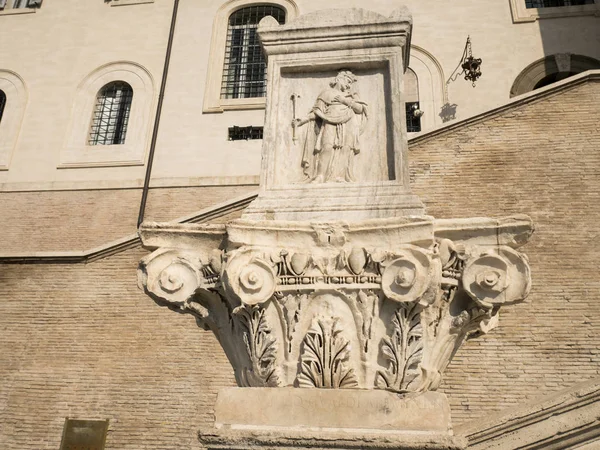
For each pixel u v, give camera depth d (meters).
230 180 17.02
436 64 17.81
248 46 19.53
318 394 3.99
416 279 4.12
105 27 20.06
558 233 10.19
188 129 18.08
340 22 5.60
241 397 4.05
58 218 17.36
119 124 19.14
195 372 10.34
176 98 18.58
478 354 9.75
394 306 4.21
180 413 10.12
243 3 19.80
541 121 11.18
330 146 5.24
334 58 5.55
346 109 5.37
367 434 3.72
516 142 11.09
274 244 4.47
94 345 10.66
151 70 19.14
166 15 19.97
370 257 4.29
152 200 17.14
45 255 11.25
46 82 19.50
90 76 19.50
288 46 5.64
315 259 4.37
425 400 3.91
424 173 11.18
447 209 10.83
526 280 4.16
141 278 4.66
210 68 18.86
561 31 17.75
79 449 10.04
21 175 18.19
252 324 4.36
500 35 17.92
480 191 10.85
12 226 17.42
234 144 17.69
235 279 4.34
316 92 5.57
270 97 5.50
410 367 4.07
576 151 10.80
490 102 17.14
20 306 11.02
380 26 5.53
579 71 17.33
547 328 9.64
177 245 4.73
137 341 10.62
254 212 4.79
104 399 10.32
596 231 10.06
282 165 5.31
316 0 19.39
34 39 20.19
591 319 9.53
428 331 4.26
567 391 4.48
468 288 4.23
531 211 10.48
